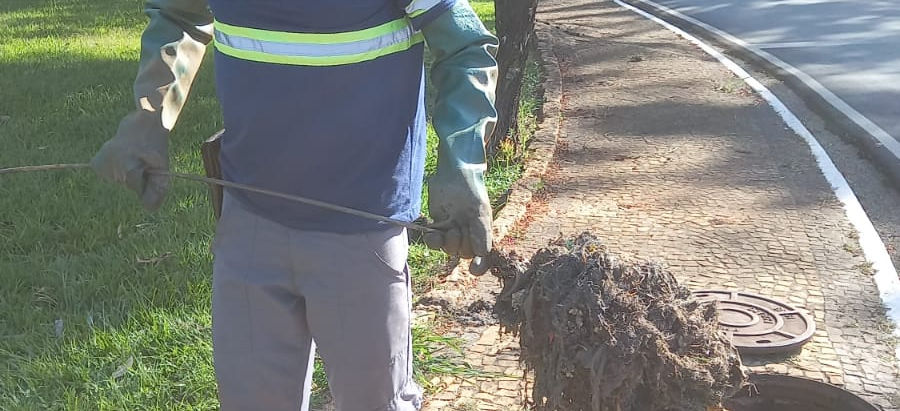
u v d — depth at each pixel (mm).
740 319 3838
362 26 1969
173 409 3217
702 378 2361
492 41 2125
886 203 5551
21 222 4758
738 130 7281
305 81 1986
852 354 3629
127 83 8039
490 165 6070
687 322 2416
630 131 7332
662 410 2383
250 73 2018
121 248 4496
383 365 2240
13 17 12531
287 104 2008
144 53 2275
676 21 13891
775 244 4805
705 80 9328
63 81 8047
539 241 4910
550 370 2326
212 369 3400
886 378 3451
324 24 1943
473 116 2068
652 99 8484
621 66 10234
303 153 2045
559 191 5816
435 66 2146
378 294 2168
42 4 14039
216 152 2260
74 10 13336
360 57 1985
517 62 6070
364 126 2031
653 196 5676
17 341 3623
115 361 3500
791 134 7117
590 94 8805
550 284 2301
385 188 2107
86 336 3650
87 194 5207
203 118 6988
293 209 2098
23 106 7141
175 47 2277
